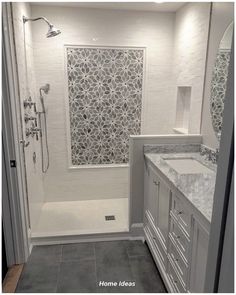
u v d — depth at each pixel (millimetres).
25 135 2271
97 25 2861
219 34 2029
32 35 2771
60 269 2098
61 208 3117
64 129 3092
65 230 2568
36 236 2424
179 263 1622
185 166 2193
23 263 2158
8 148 1918
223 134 654
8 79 1805
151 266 2146
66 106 3025
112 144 3250
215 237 708
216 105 2082
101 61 2971
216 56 2070
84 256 2270
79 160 3242
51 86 2947
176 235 1661
